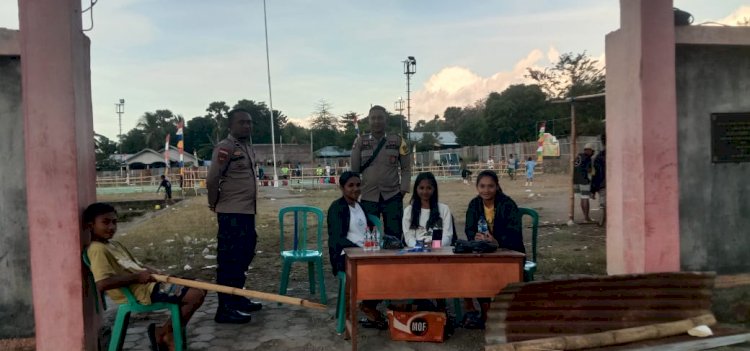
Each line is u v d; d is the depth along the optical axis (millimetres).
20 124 4234
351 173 5352
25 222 4258
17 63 4227
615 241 5309
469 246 4426
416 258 4344
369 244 4750
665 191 4887
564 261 7793
